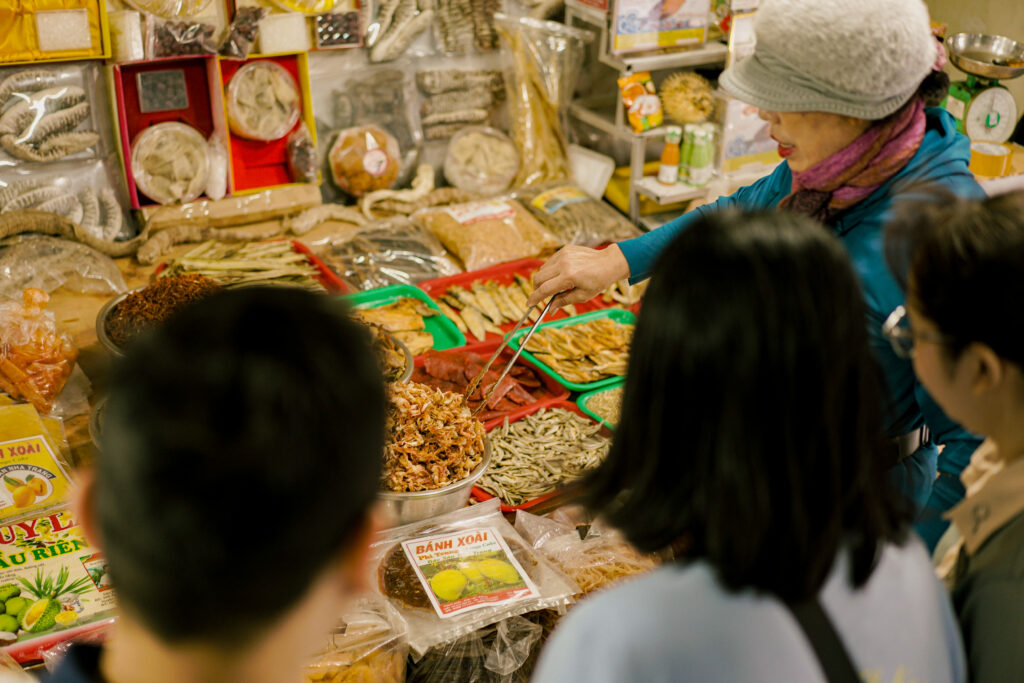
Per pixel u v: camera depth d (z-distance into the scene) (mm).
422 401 1840
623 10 3100
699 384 766
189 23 2875
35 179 2805
